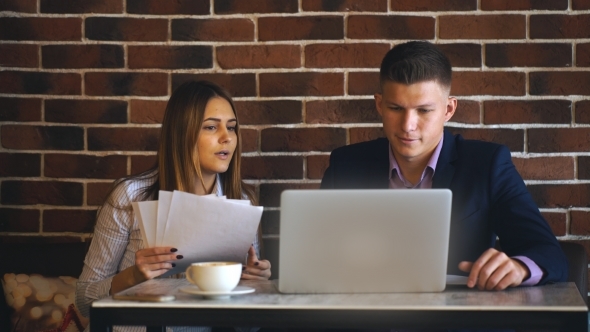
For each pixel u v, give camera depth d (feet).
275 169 7.99
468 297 4.39
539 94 7.82
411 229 4.52
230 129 6.97
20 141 8.06
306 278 4.57
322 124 7.95
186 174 6.69
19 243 7.64
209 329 6.59
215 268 4.43
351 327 4.11
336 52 7.92
